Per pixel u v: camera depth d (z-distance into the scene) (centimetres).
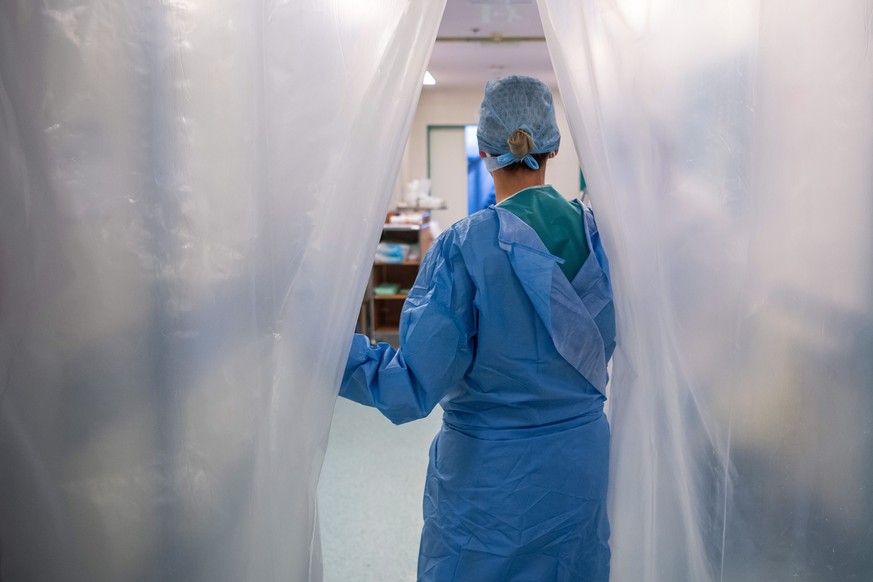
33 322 115
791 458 121
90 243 115
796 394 120
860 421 119
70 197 114
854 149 114
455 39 540
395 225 549
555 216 138
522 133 135
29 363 116
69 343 116
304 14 116
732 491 123
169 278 116
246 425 120
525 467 135
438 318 128
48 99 112
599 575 141
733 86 116
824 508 122
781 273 117
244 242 117
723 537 124
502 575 136
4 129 112
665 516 129
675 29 117
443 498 140
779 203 116
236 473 121
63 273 115
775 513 122
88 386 117
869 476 121
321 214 120
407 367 130
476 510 136
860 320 117
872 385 118
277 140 118
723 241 119
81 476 119
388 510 269
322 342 122
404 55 117
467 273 131
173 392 118
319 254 121
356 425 366
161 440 119
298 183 119
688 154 119
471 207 873
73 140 113
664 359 125
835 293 117
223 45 114
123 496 120
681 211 120
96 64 112
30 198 113
